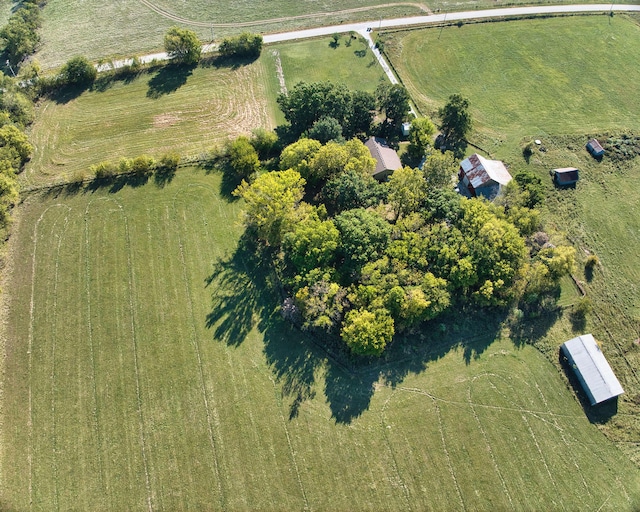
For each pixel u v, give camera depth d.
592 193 91.94
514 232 73.56
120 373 68.81
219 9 134.38
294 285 72.00
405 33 126.44
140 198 88.50
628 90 111.94
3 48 122.12
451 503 59.56
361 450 62.69
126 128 102.31
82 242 82.31
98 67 115.44
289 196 75.75
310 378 68.31
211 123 103.69
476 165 89.00
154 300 75.81
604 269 81.19
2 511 58.62
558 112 107.12
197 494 60.00
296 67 116.94
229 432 64.12
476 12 132.88
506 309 74.56
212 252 81.38
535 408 66.50
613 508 59.78
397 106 97.81
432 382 68.25
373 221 72.50
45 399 66.50
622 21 131.38
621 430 65.31
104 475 61.16
